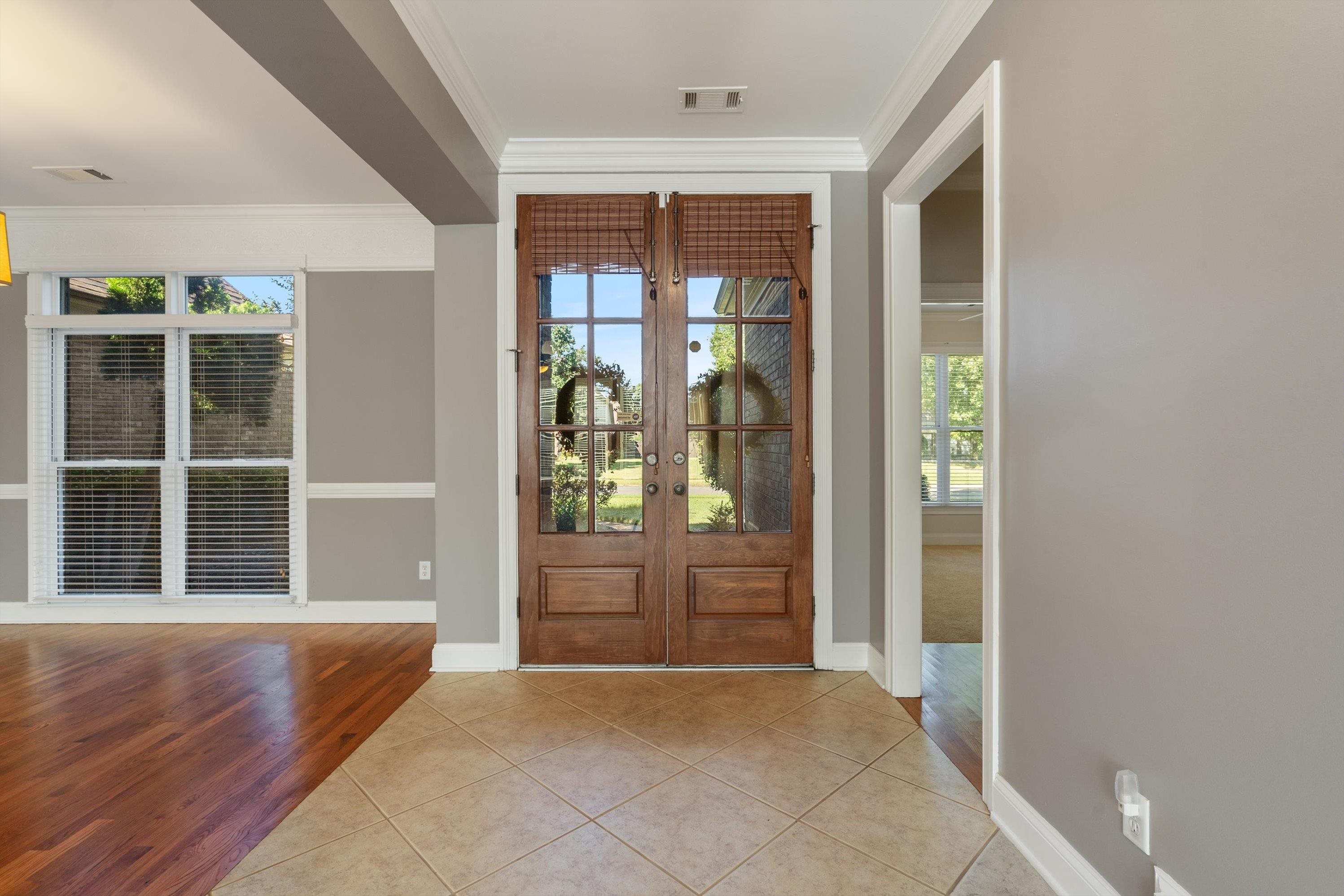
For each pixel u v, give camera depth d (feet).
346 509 13.15
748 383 10.20
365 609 13.10
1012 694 5.88
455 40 7.29
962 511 21.89
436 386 10.11
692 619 10.14
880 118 9.08
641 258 10.12
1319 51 3.02
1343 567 2.93
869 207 10.02
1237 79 3.47
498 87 8.33
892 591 9.09
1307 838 3.11
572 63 7.81
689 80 8.23
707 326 10.18
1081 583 4.87
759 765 7.11
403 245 13.06
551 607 10.16
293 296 13.28
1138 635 4.26
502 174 10.02
